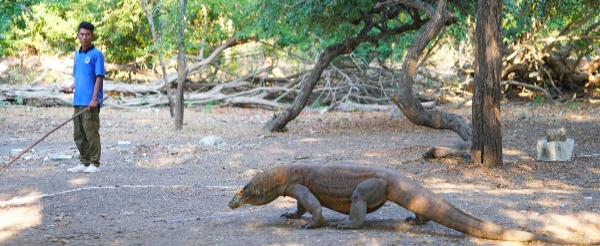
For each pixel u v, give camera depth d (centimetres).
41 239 593
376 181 600
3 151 1322
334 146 1423
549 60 2800
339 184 615
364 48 2598
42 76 2794
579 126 1692
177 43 1881
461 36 2042
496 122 1051
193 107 2589
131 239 590
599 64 2862
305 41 2512
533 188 872
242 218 677
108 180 962
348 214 627
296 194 623
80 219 695
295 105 1744
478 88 1060
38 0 2044
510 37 2445
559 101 2623
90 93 987
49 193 848
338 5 1662
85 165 1044
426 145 1402
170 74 2758
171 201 805
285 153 1312
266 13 1756
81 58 980
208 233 605
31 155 1251
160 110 2453
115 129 1783
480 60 1054
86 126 1002
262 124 1978
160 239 587
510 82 2652
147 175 1027
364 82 2719
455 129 1314
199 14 2750
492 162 1052
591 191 828
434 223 630
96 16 2847
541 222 636
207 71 3070
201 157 1254
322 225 627
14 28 2811
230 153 1311
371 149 1347
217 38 2777
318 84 2800
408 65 1295
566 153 1105
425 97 2745
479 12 1057
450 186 903
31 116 2067
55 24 2753
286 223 645
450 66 2800
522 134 1563
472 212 686
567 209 696
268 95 2817
